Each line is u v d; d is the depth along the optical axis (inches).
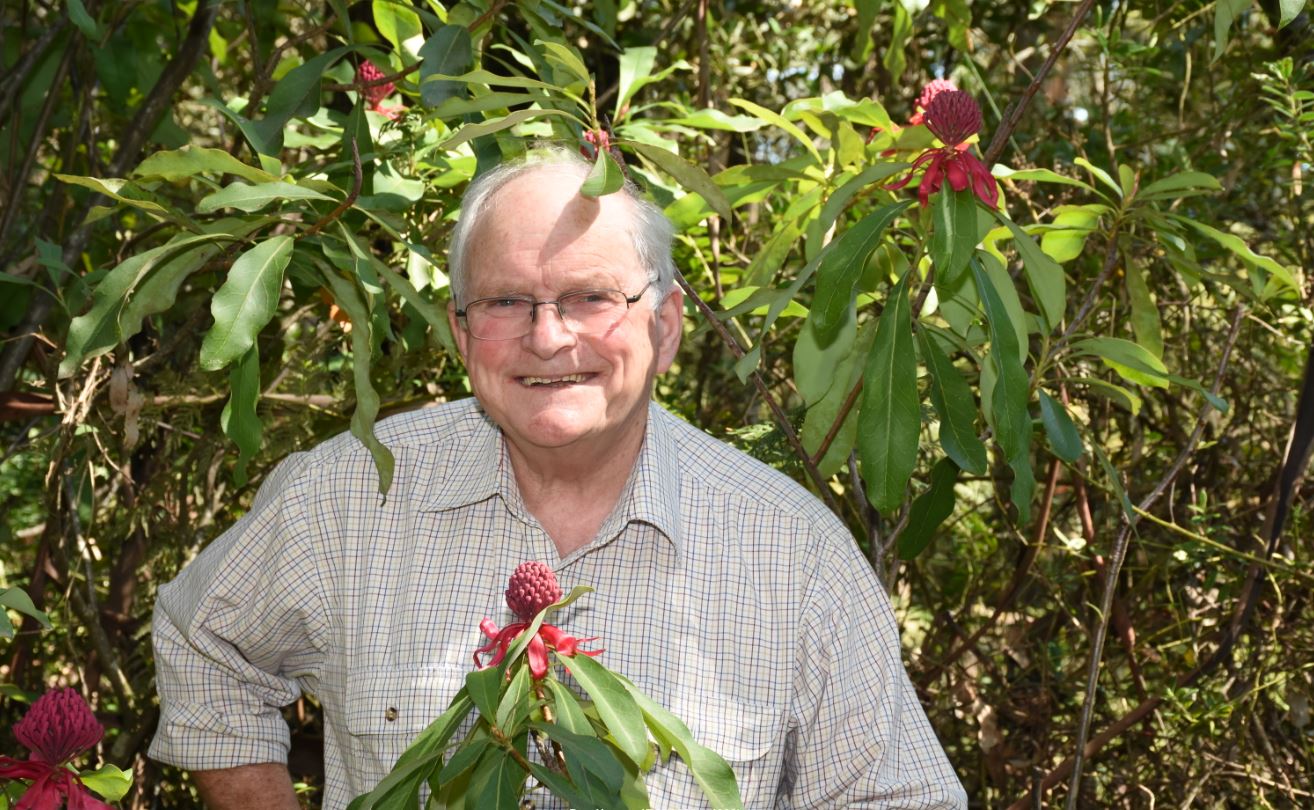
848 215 86.8
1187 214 94.3
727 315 70.1
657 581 55.1
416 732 54.4
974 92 108.7
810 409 69.6
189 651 60.1
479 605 55.3
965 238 58.1
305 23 109.0
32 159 91.8
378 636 55.9
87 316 60.8
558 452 54.8
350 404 92.3
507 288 52.9
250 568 58.6
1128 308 95.7
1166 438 97.8
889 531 93.9
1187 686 89.6
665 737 45.8
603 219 53.3
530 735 45.8
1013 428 60.1
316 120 80.8
